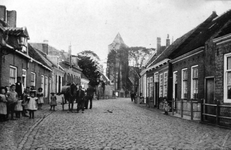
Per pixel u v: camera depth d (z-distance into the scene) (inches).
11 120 494.6
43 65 995.9
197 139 320.8
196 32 870.4
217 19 730.8
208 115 488.1
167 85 888.9
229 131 388.8
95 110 810.2
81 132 367.9
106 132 370.9
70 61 1705.2
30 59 812.6
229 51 473.4
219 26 605.0
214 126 448.1
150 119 558.9
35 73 922.1
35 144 284.5
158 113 742.5
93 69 2384.4
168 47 1205.7
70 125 439.5
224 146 279.9
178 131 385.7
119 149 265.1
